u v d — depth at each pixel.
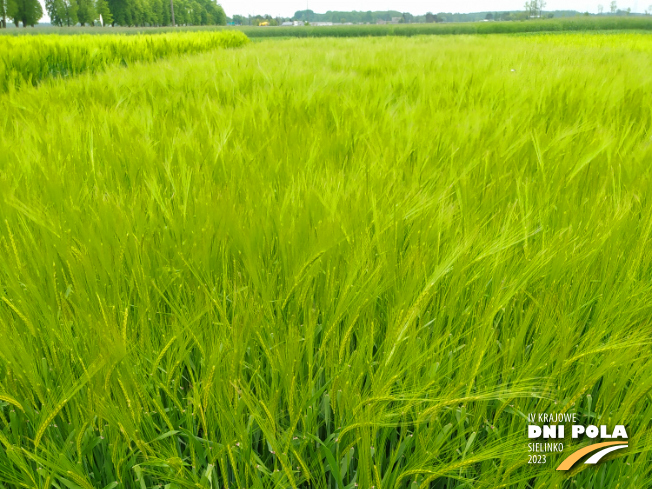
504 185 1.65
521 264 1.22
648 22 48.28
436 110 3.12
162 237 1.33
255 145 2.26
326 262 1.24
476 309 1.17
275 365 0.99
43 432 0.87
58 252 1.17
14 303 1.07
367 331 1.12
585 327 1.23
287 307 1.21
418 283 1.10
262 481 0.96
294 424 0.90
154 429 0.99
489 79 4.35
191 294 1.17
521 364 1.06
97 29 57.69
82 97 4.02
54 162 1.75
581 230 1.35
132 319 1.09
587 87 3.85
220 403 0.93
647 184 1.65
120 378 0.90
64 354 1.00
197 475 0.95
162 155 2.06
